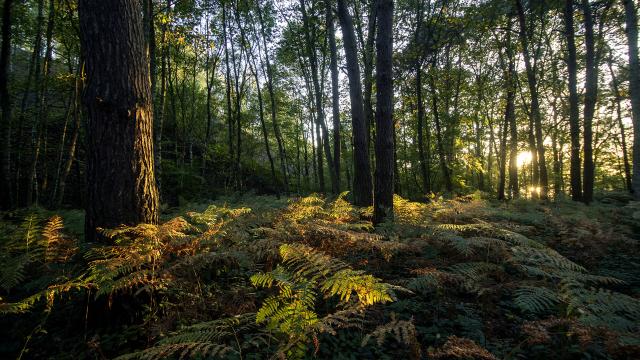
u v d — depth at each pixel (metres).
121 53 3.70
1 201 9.88
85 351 3.15
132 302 3.63
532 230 7.13
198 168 22.83
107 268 3.11
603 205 10.77
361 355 3.05
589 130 11.88
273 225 6.75
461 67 19.27
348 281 2.57
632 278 4.74
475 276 3.87
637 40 10.59
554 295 3.25
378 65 6.80
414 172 22.75
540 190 14.78
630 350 2.52
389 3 6.71
